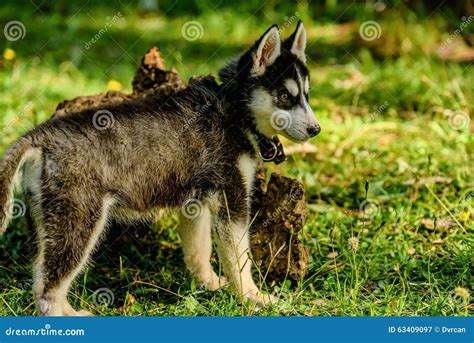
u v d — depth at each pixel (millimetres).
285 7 19531
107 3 20578
